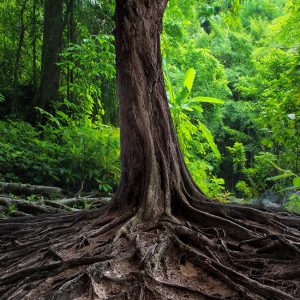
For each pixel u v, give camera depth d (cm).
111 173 920
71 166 897
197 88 2031
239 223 394
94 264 292
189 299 269
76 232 406
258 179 1102
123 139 439
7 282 304
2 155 899
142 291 269
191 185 451
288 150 958
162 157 428
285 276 304
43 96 1206
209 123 2167
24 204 678
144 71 443
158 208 400
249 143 2141
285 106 743
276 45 1580
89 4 1224
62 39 1280
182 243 333
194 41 2138
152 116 441
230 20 811
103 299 262
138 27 440
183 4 1362
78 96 1162
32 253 371
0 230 489
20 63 1457
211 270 302
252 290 280
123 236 355
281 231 387
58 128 1061
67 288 267
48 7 1223
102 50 1003
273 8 2673
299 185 525
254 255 337
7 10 1432
